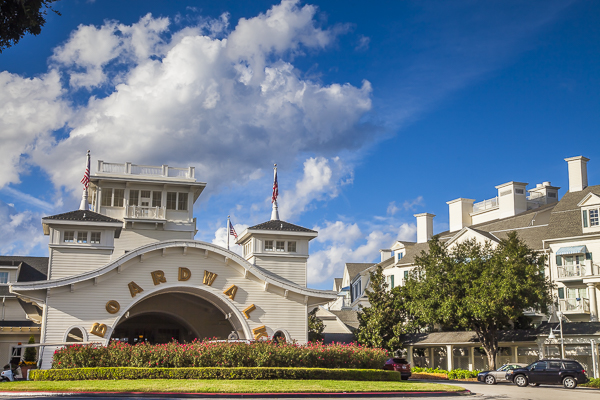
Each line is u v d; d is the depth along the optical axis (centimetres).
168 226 5212
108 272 3719
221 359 3017
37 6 1568
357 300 7369
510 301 4162
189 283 3888
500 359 4916
